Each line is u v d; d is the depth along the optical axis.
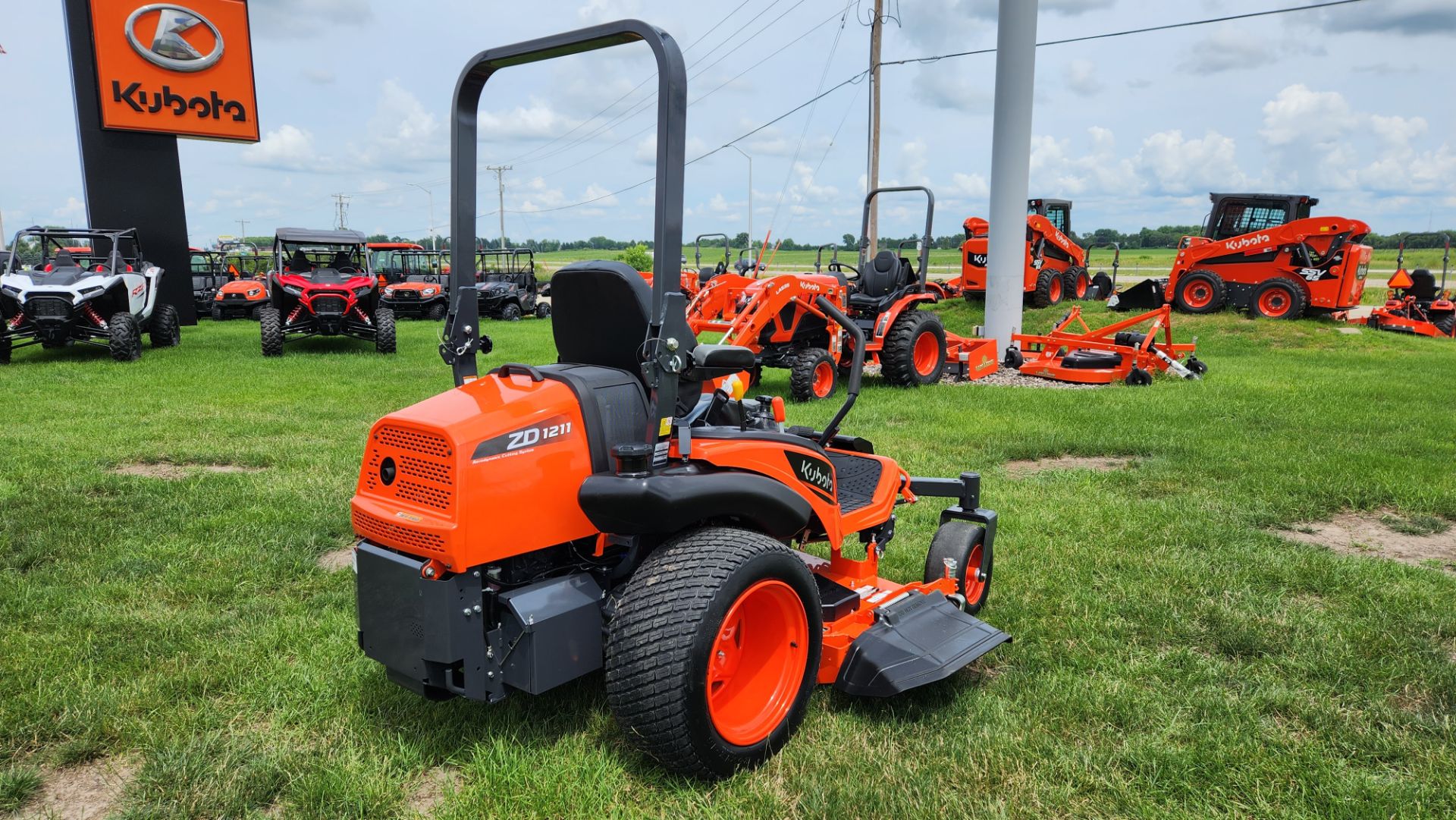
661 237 2.58
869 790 2.49
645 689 2.40
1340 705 3.06
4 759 2.79
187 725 2.93
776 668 2.80
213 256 25.08
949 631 3.16
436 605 2.46
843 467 4.00
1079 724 2.92
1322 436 7.41
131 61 17.94
